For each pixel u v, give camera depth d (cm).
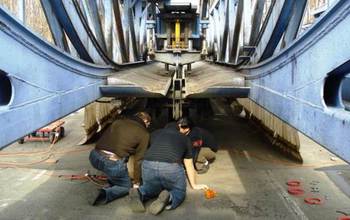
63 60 338
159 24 1253
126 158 486
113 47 680
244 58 580
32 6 718
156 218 426
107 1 634
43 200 478
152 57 938
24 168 618
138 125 490
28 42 265
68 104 355
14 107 246
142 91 497
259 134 886
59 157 695
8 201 474
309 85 266
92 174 583
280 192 505
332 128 224
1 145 227
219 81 543
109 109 867
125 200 477
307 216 428
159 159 441
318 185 532
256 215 431
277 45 454
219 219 422
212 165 633
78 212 442
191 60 935
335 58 223
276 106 355
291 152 669
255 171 600
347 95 292
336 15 220
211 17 1314
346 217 418
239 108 1096
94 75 455
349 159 199
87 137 802
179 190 449
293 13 383
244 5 638
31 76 272
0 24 227
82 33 436
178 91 607
